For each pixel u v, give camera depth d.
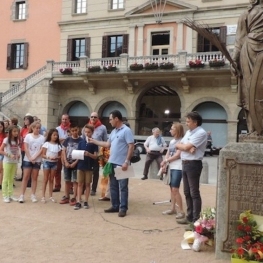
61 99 26.22
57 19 27.84
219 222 4.51
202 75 21.61
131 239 5.28
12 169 7.83
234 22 22.33
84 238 5.28
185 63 21.66
